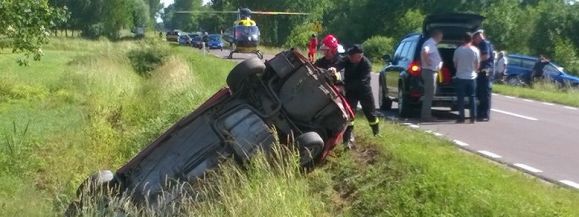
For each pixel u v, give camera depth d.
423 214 7.68
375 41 57.44
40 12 20.50
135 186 8.99
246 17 51.78
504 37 62.88
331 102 9.68
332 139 9.81
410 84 16.94
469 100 16.73
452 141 13.18
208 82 21.72
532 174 10.70
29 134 14.05
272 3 107.81
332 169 9.84
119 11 102.50
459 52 16.56
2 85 22.98
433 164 9.06
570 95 26.23
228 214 8.26
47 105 19.84
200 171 8.97
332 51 12.07
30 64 36.09
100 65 30.45
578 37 56.78
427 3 71.81
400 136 12.26
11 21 20.14
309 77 9.74
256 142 9.10
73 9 100.12
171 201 8.61
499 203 7.55
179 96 17.45
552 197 8.45
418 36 17.48
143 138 13.56
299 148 9.16
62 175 11.27
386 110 19.34
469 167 9.60
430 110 16.77
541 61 37.34
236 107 9.61
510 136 14.83
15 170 11.30
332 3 100.38
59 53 50.47
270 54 60.75
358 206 8.48
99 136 13.53
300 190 8.61
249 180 8.73
